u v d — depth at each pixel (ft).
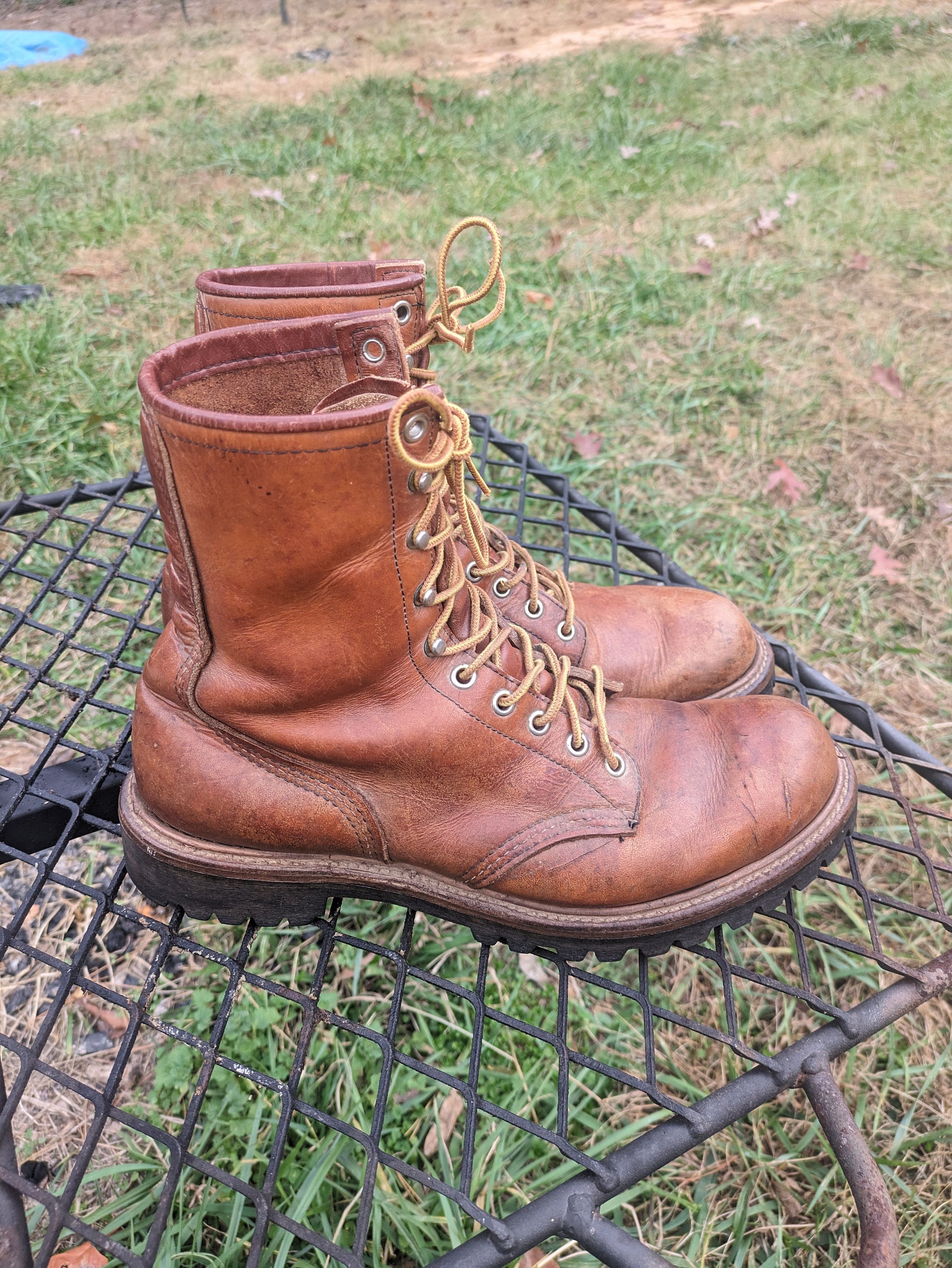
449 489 2.56
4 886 3.99
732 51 15.55
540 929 2.48
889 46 15.10
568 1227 2.01
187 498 1.99
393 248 9.11
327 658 2.18
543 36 17.99
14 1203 1.87
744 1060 3.48
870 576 5.61
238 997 3.58
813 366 7.46
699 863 2.44
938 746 4.67
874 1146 3.26
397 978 2.44
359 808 2.41
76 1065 3.44
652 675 3.27
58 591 3.54
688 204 10.16
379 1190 3.06
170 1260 2.86
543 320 7.95
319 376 2.36
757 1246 3.07
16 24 20.13
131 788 2.63
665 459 6.57
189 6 21.17
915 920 3.92
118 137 12.49
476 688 2.34
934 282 8.50
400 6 21.20
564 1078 2.23
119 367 7.13
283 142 12.07
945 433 6.68
